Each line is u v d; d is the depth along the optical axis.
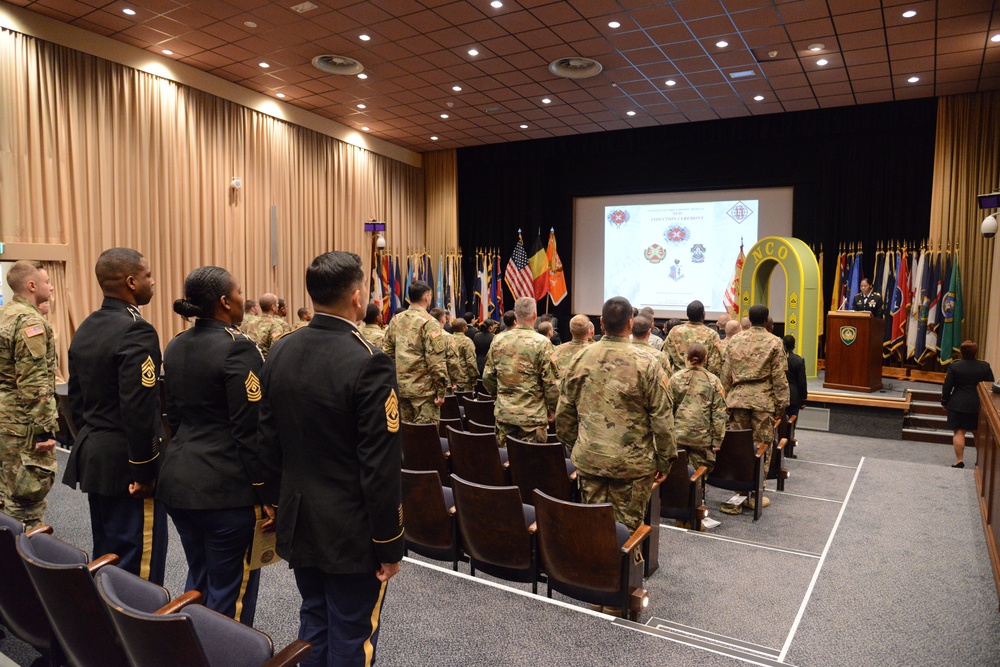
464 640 2.41
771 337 5.43
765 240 10.19
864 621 3.05
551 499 2.73
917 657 2.74
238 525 2.22
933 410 8.60
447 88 10.77
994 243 9.45
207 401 2.21
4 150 7.68
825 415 8.73
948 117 10.74
